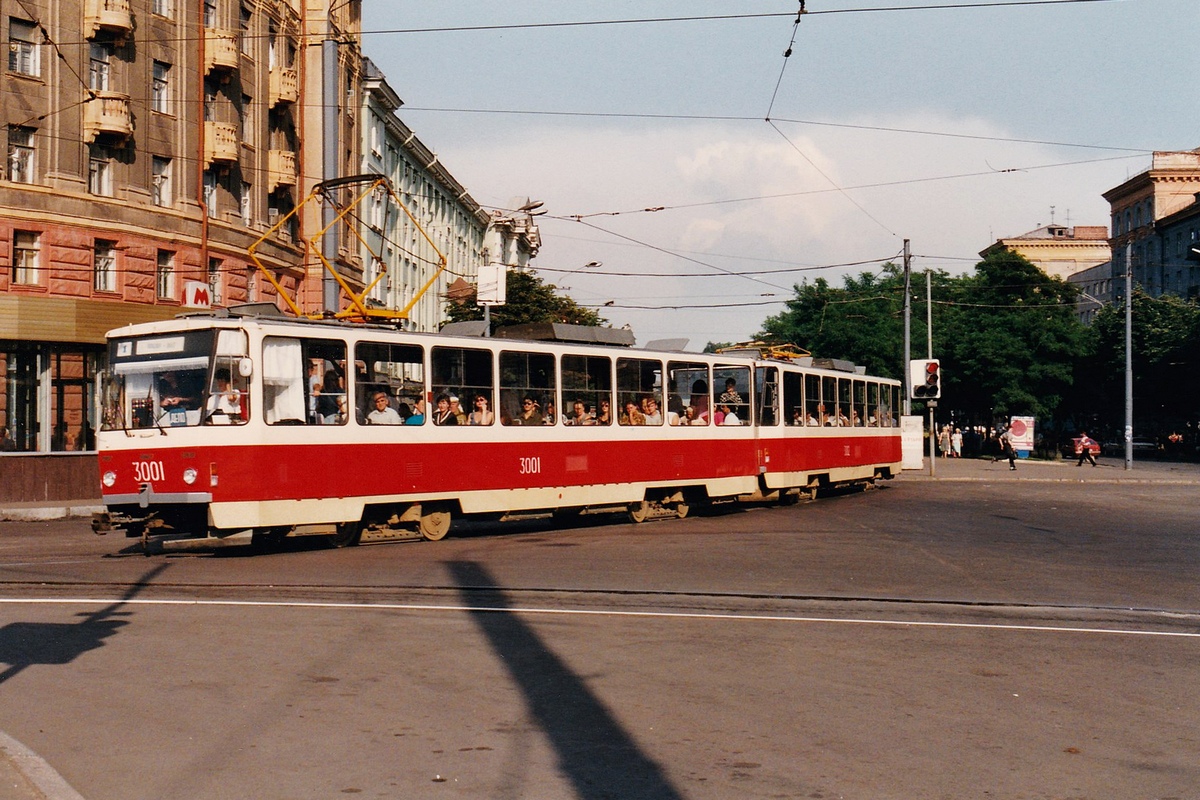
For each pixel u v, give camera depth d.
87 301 29.66
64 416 29.81
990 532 20.36
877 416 33.75
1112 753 6.43
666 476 22.03
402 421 17.05
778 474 25.64
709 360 23.61
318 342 15.93
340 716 7.00
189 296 32.31
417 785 5.71
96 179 30.75
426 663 8.55
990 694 7.87
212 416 14.91
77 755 6.17
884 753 6.36
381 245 51.75
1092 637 10.25
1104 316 71.44
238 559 15.04
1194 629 10.84
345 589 12.27
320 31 42.91
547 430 19.47
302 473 15.62
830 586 13.23
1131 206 92.44
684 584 13.14
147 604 11.13
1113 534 20.28
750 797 5.57
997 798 5.61
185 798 5.49
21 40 28.98
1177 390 67.69
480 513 18.33
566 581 13.20
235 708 7.18
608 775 5.90
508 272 55.50
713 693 7.75
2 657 8.64
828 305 68.12
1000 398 61.75
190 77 33.72
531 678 8.11
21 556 15.62
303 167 41.88
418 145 58.78
